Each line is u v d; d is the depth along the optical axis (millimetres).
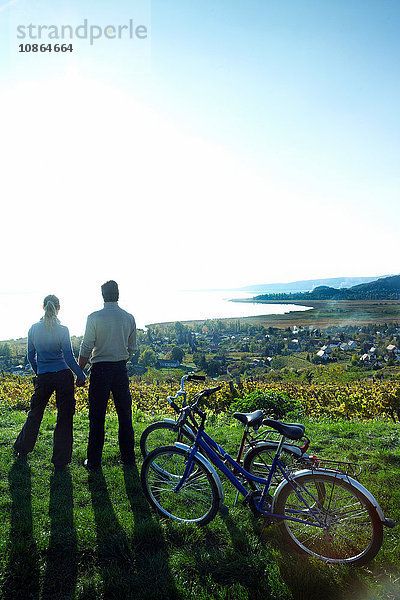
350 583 3066
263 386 14062
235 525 3809
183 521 3818
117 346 4996
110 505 4141
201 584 3055
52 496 4289
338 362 142875
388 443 6570
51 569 3182
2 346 118188
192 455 3896
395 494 4391
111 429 7062
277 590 2990
